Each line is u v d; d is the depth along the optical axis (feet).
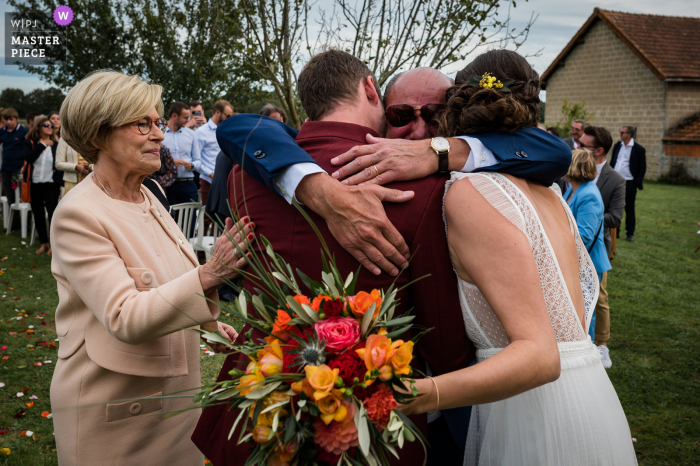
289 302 3.59
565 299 4.48
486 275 3.99
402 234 4.27
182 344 5.71
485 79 4.75
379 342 3.38
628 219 31.73
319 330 3.45
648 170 69.46
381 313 3.66
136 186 5.82
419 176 4.35
